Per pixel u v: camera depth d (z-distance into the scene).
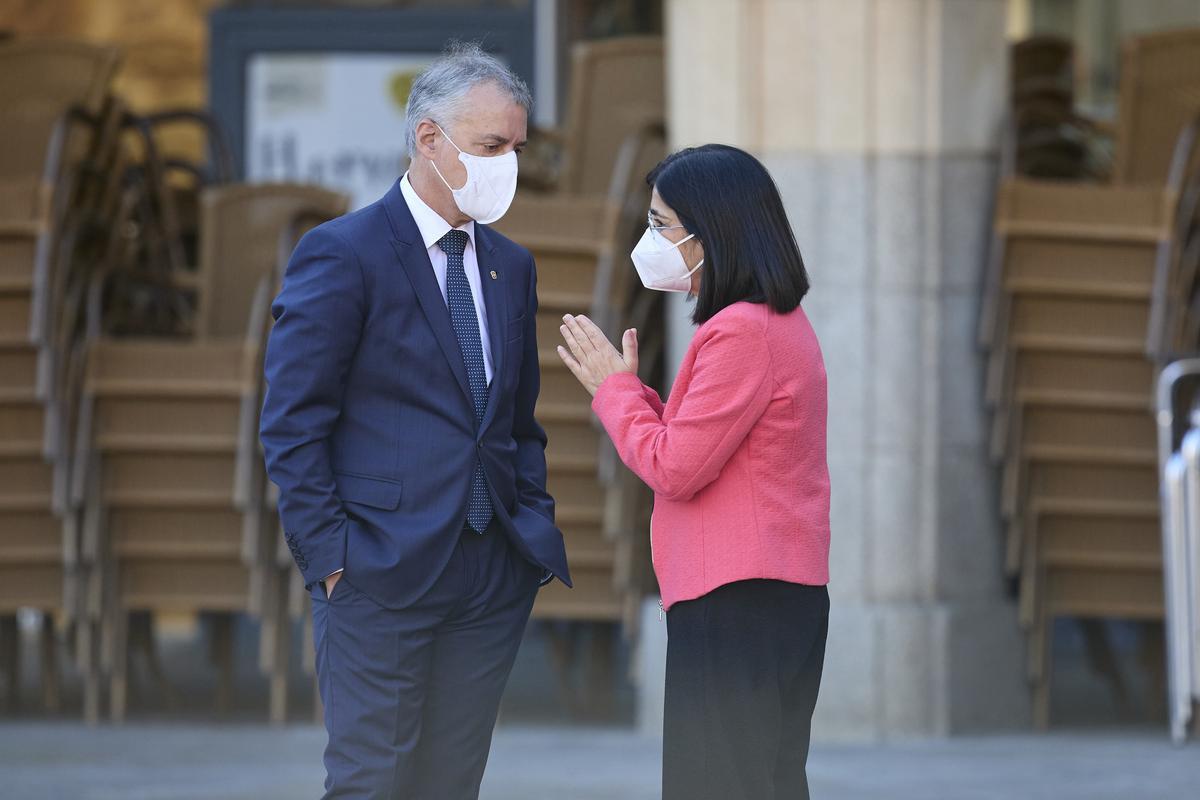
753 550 12.92
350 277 13.21
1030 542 26.25
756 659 12.92
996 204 25.88
